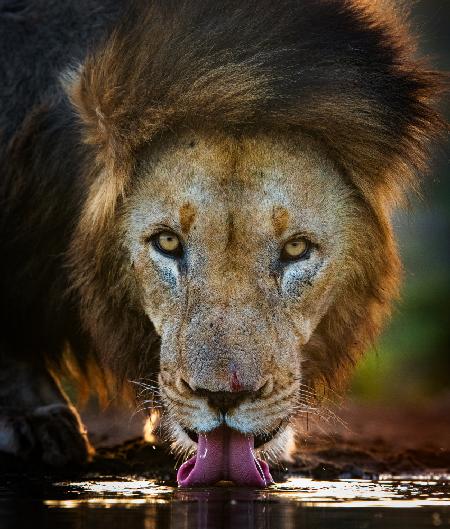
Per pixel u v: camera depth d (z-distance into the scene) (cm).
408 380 2203
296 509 883
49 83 1178
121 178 1035
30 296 1199
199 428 981
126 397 1176
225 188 1017
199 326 987
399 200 1128
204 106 1014
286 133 1032
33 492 1005
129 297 1084
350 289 1093
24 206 1172
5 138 1179
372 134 1054
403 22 1145
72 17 1193
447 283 2373
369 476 1235
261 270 1013
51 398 1257
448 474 1267
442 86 1109
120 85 1041
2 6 1205
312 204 1036
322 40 1042
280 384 995
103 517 838
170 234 1034
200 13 1046
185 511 870
